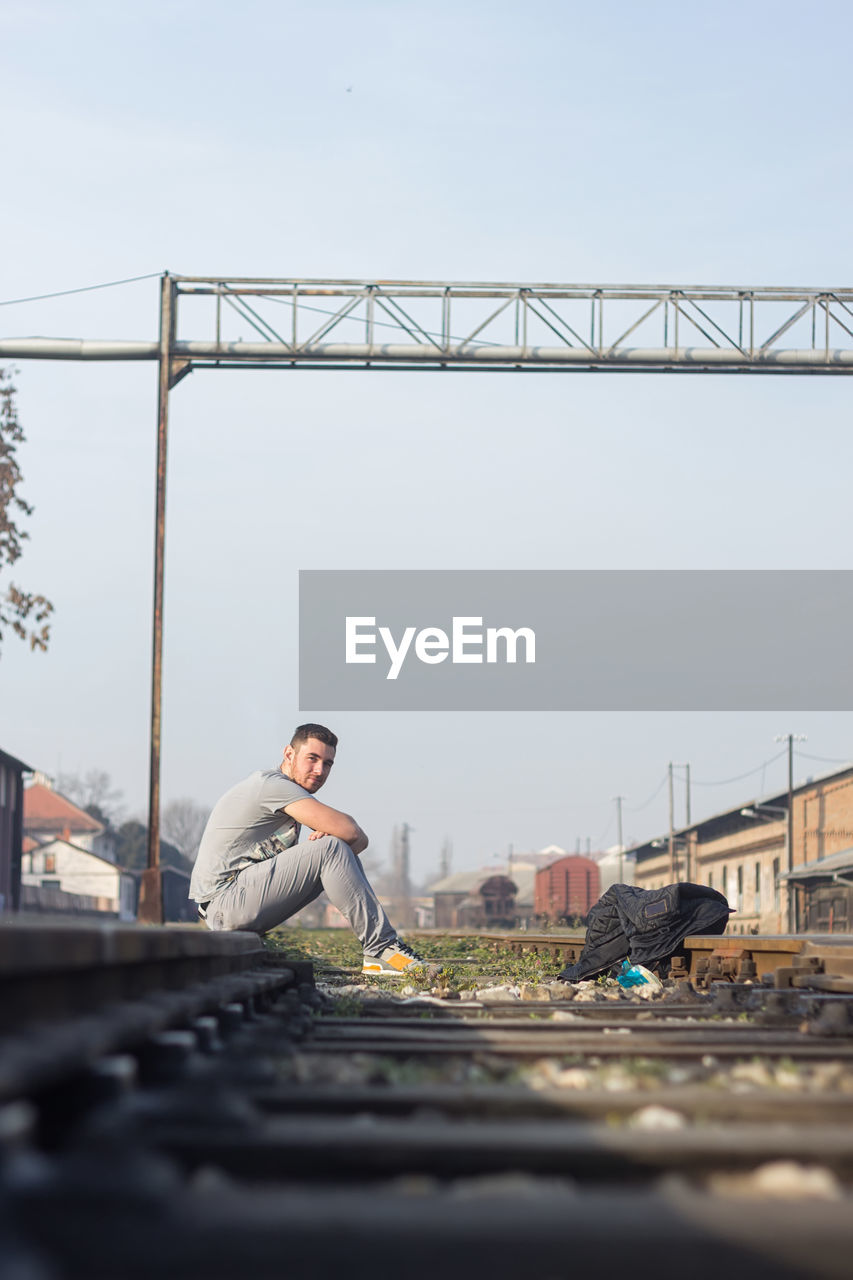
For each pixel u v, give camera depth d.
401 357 20.19
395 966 7.30
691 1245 1.50
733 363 20.52
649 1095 2.56
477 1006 5.87
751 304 20.66
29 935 1.98
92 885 84.06
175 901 97.38
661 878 74.88
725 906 8.68
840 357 20.59
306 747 7.51
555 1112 2.51
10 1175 1.54
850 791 45.31
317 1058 3.18
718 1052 3.71
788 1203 1.65
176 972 3.53
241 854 7.26
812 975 5.92
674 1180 1.90
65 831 90.56
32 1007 2.13
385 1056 3.71
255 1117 2.14
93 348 19.38
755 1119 2.49
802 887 47.72
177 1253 1.46
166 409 19.41
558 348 20.36
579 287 20.47
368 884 7.29
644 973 7.90
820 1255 1.50
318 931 29.28
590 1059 3.66
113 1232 1.47
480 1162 2.00
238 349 19.73
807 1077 3.20
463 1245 1.48
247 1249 1.47
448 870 178.25
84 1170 1.60
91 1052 2.04
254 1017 4.29
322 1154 1.99
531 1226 1.52
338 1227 1.50
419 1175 1.99
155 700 18.30
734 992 5.84
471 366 20.44
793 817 50.56
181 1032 3.04
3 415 19.34
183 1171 1.95
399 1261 1.48
